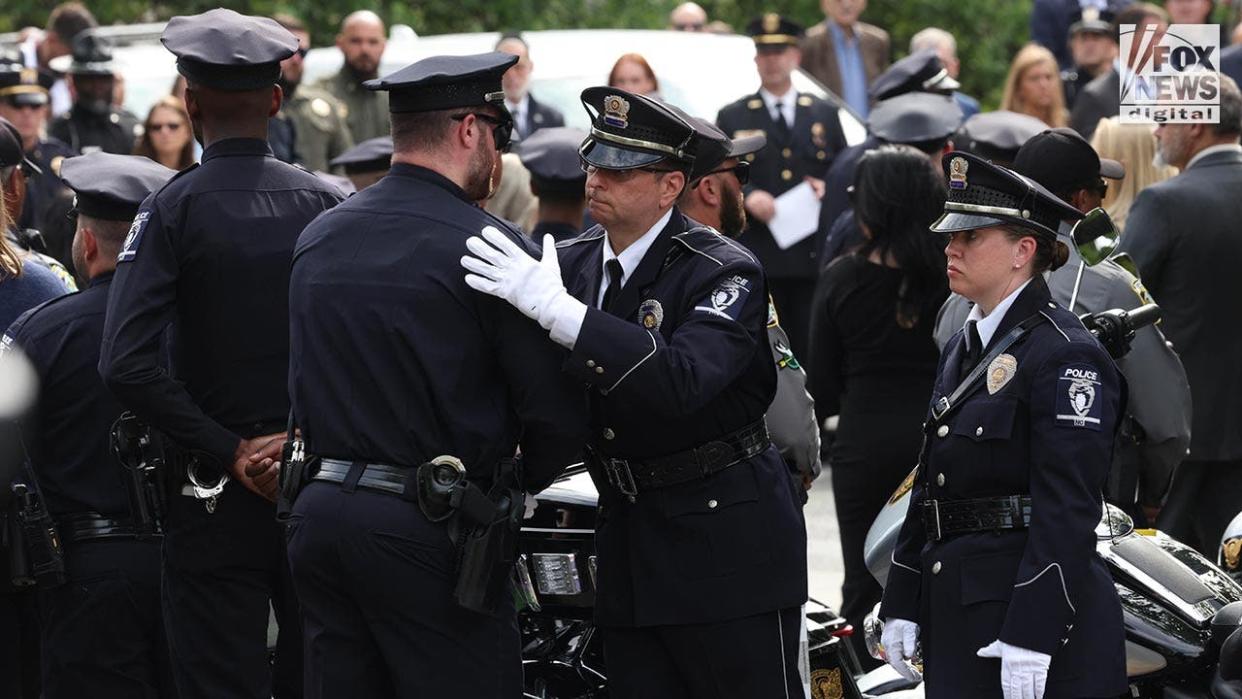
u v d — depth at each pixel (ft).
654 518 38.42
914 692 44.34
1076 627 36.47
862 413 55.06
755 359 38.42
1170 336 61.26
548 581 44.14
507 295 35.37
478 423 36.04
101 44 91.50
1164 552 42.73
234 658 41.93
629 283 38.17
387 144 70.79
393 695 36.78
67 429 43.24
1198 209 60.70
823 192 87.04
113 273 43.78
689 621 38.14
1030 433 36.45
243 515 41.63
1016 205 37.01
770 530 38.68
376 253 35.96
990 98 143.43
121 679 43.47
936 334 50.80
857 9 116.57
